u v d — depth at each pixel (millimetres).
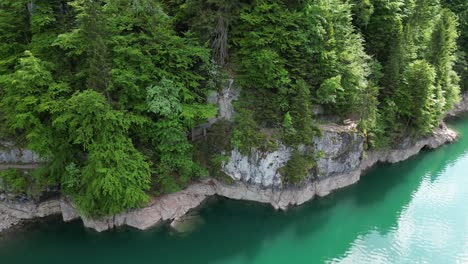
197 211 34562
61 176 30953
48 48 31797
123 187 29062
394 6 44906
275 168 35250
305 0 35688
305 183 36531
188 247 31500
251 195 35875
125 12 32188
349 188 40250
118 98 30766
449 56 54219
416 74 44250
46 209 32094
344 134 38250
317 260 30516
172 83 31938
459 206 38188
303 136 35031
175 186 33969
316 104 38562
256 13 34188
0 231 30578
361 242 32688
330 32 36656
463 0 64812
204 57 33125
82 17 28797
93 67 28656
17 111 29797
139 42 31859
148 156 32375
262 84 35938
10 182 31078
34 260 29000
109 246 31078
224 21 34406
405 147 46969
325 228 34781
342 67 37344
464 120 61719
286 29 35125
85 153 31703
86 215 30594
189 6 33500
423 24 54000
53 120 29109
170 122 31719
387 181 42594
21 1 32188
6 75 29875
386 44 47156
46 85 29891
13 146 32406
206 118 35250
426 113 44844
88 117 28234
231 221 34469
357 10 43906
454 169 46031
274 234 33906
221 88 36031
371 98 39719
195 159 36062
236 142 34781
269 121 36688
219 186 36312
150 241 31438
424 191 41000
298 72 36250
